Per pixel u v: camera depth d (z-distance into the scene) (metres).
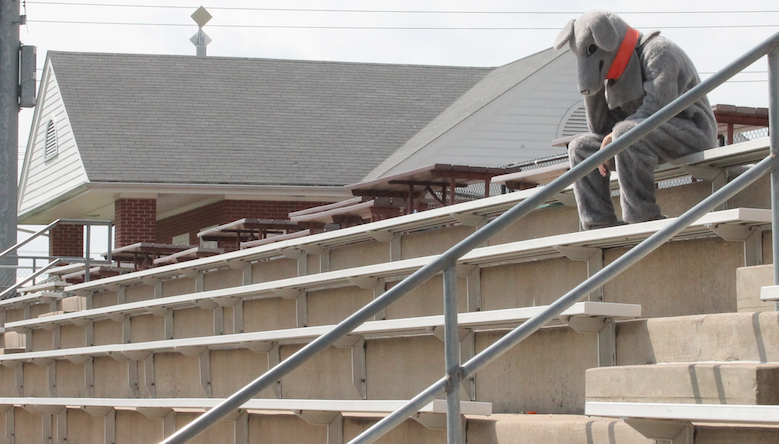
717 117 8.24
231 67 25.22
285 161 21.45
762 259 5.18
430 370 6.93
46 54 24.27
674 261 5.68
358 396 7.56
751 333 4.36
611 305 5.00
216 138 22.00
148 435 9.71
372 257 8.77
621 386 4.40
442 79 26.05
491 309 6.97
